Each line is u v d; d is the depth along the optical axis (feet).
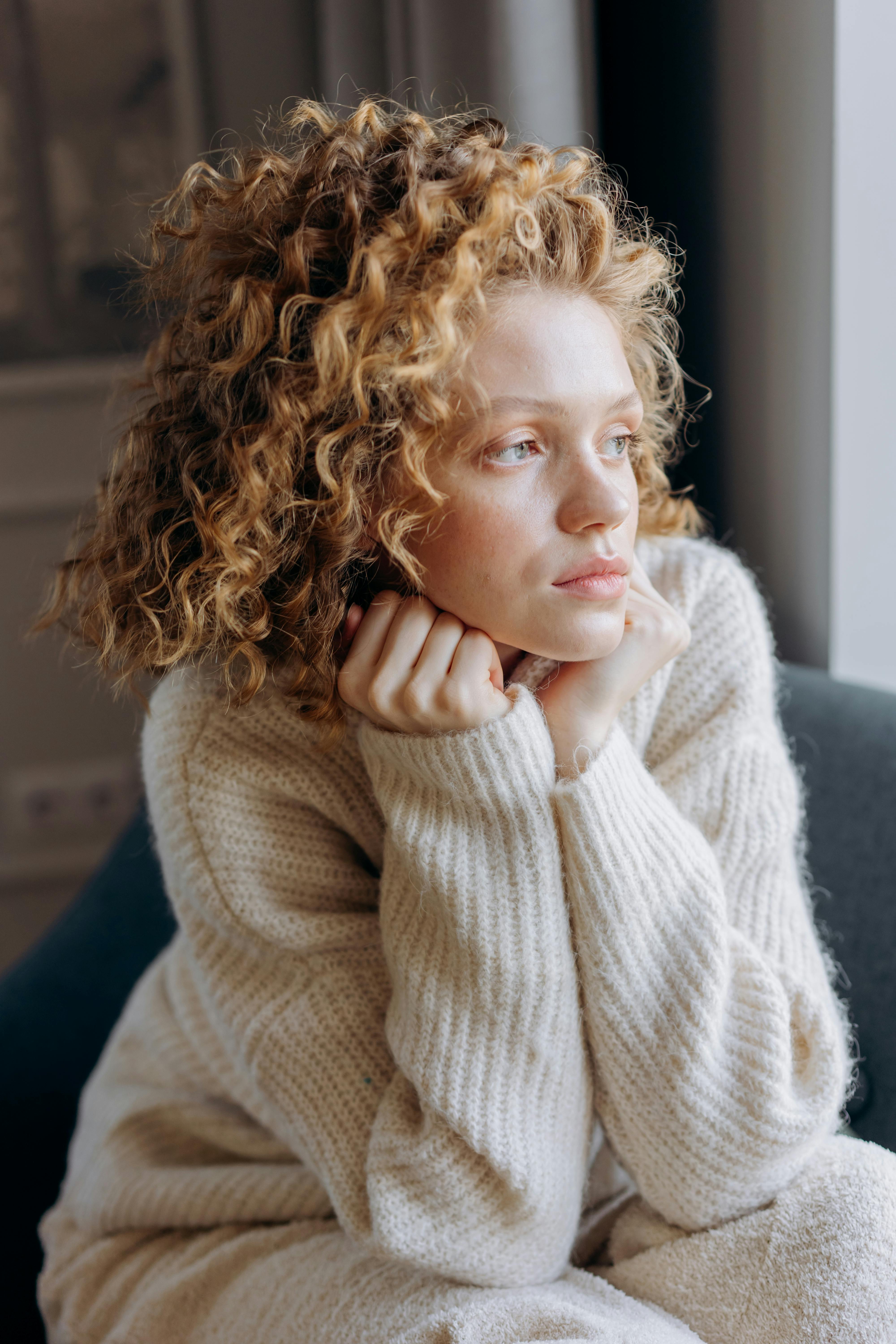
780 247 3.42
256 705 2.37
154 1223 2.57
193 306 2.20
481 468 1.91
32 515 5.58
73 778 5.90
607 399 1.91
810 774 3.06
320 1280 2.21
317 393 1.94
